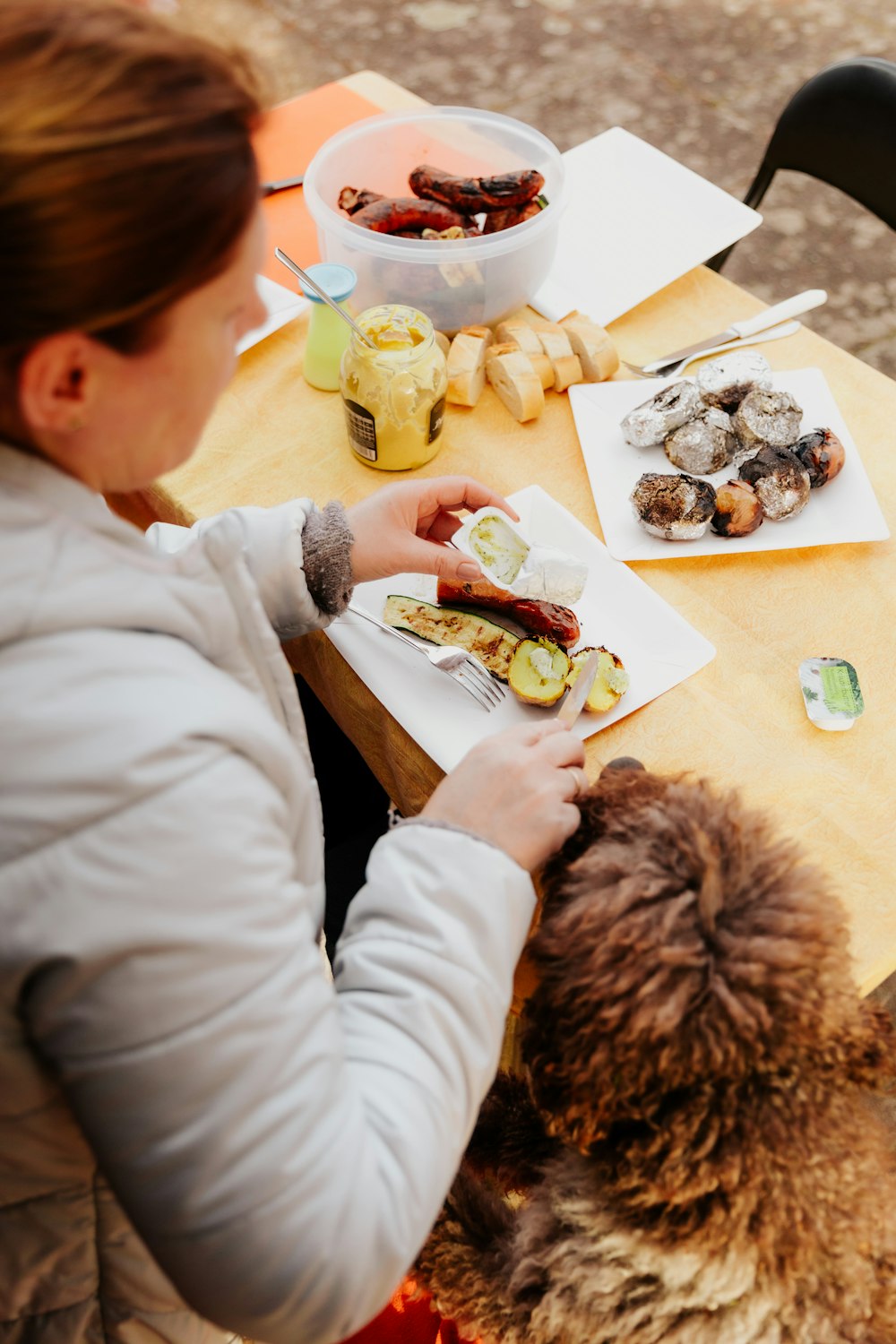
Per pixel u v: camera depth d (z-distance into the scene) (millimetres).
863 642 942
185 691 455
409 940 550
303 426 1133
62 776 407
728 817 556
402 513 923
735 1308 551
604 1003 503
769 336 1219
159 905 413
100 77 363
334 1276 458
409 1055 520
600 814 620
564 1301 595
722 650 938
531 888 588
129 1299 607
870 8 3512
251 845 448
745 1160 514
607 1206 572
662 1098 525
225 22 436
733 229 1334
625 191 1388
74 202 361
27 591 430
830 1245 548
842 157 1521
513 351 1136
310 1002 461
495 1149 748
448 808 635
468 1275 684
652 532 1002
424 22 3406
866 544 1020
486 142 1260
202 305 443
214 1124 428
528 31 3391
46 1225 553
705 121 3094
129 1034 414
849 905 769
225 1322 475
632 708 890
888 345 2527
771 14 3494
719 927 514
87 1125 438
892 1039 570
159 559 545
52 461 476
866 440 1108
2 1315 593
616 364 1162
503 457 1107
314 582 861
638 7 3508
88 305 390
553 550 927
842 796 835
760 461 1008
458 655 902
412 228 1200
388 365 982
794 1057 519
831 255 2740
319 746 1334
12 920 401
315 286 984
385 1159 489
